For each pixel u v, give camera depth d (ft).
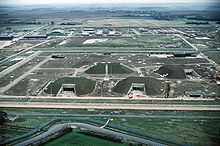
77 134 288.10
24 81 484.74
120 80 480.23
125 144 264.72
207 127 294.05
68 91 429.79
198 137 271.90
